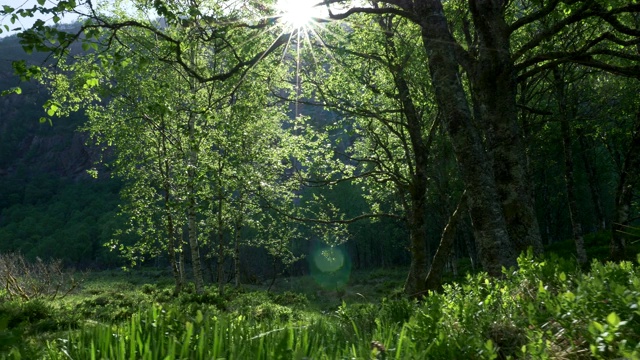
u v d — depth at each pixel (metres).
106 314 12.59
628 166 17.53
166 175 26.64
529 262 5.10
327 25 16.94
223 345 2.86
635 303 2.84
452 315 3.80
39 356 3.14
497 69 9.82
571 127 24.70
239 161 16.83
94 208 112.25
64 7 8.03
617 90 23.59
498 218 8.67
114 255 85.44
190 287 34.38
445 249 15.15
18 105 163.88
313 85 18.05
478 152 8.97
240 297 24.77
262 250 74.12
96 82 9.73
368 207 69.88
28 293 24.59
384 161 20.19
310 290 46.28
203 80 11.45
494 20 9.95
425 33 9.56
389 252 76.88
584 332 2.79
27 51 8.08
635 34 10.27
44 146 155.12
